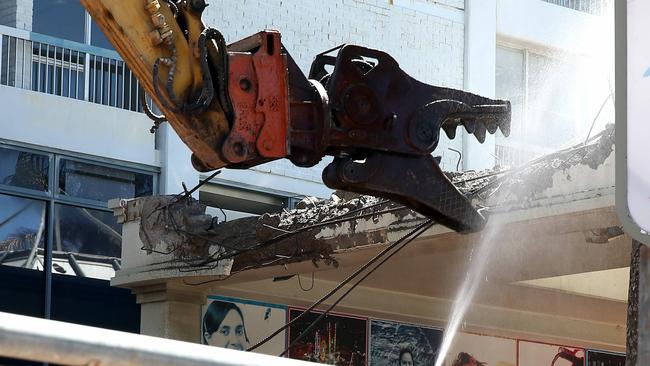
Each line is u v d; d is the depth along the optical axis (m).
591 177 12.43
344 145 9.28
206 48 8.89
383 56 9.44
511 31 24.19
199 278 16.44
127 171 19.77
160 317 16.92
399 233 14.12
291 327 17.91
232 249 15.63
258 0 20.89
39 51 19.20
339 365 18.17
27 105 18.84
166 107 8.80
